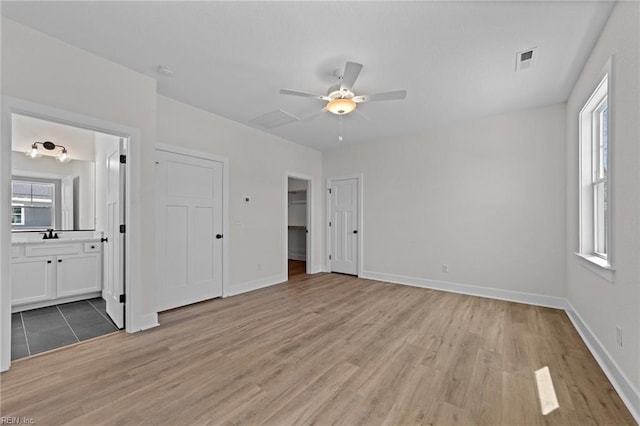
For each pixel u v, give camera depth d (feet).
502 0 5.76
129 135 8.52
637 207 5.10
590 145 8.88
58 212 13.00
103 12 6.19
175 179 10.97
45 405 5.26
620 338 5.76
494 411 5.15
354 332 8.71
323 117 12.55
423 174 14.49
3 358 6.37
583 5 5.90
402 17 6.28
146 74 8.87
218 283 12.52
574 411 5.15
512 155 12.05
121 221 8.86
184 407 5.23
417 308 11.04
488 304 11.56
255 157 14.21
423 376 6.29
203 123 11.82
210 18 6.38
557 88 9.71
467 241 13.15
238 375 6.30
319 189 18.57
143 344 7.83
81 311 10.64
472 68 8.41
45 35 6.93
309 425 4.79
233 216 13.15
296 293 13.29
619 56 5.75
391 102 10.93
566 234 10.87
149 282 9.05
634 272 5.21
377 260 16.17
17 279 10.44
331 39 7.09
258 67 8.46
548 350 7.52
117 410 5.14
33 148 12.42
